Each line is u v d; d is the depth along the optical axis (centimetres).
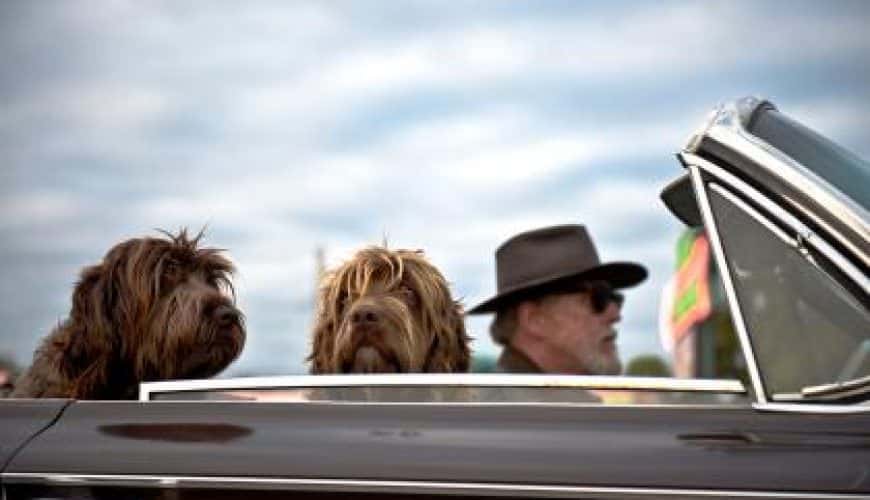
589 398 244
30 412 253
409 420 235
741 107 248
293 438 235
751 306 231
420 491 224
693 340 855
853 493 212
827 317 228
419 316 347
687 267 866
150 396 259
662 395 242
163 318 326
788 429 222
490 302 453
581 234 459
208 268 348
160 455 237
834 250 227
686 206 281
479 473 224
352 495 226
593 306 453
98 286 335
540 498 221
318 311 354
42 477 238
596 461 222
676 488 217
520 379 246
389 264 346
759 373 228
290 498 229
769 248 233
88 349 331
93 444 242
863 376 224
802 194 230
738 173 237
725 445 221
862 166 247
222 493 231
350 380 251
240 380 256
